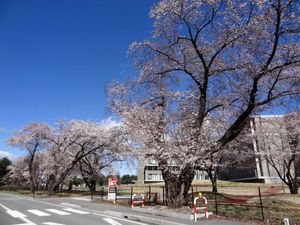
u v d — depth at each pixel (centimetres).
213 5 1579
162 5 1623
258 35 1516
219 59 1759
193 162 1647
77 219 1474
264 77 1614
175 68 1839
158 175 8794
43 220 1420
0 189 6850
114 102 2091
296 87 1560
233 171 6519
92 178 4662
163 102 1998
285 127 3166
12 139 4712
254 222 1278
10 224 1283
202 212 1494
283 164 3322
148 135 1867
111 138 3697
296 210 1653
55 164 4494
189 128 1822
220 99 1911
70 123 4428
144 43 1794
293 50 1479
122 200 2745
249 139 2998
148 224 1340
